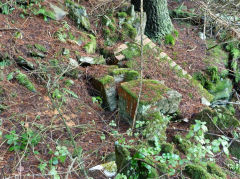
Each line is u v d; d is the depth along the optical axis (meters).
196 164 2.85
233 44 6.79
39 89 3.91
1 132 2.94
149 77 4.94
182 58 6.09
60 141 3.28
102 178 2.85
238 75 6.26
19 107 3.53
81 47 4.92
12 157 2.91
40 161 2.92
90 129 3.65
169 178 2.57
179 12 7.57
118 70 4.52
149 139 3.26
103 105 4.32
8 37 4.23
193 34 7.07
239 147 3.58
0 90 3.57
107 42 5.45
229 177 3.17
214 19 6.73
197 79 5.73
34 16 4.88
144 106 3.63
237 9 6.82
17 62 4.02
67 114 3.77
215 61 6.21
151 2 6.13
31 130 3.19
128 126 3.92
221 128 3.79
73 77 4.39
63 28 4.92
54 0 5.29
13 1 4.79
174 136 3.68
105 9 5.88
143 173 2.57
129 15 5.87
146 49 5.54
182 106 4.49
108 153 3.28
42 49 4.35
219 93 5.69
